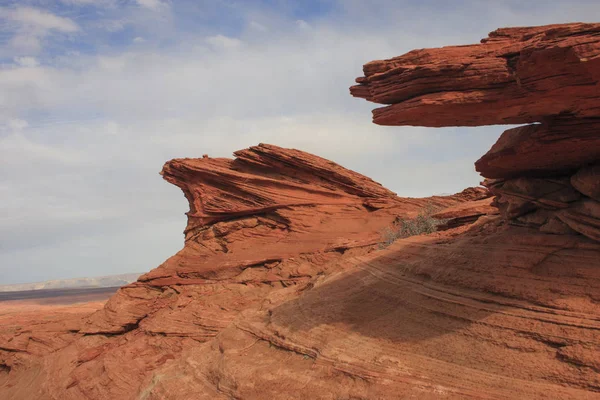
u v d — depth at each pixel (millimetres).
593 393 6988
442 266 11242
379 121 9930
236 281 29062
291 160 35688
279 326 12773
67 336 29328
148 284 30984
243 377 10625
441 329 9500
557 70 7316
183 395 11398
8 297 114875
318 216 33438
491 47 8859
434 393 8102
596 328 7590
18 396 25453
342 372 9508
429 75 8836
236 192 34750
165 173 37625
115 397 22203
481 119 9367
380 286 12625
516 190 11055
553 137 8883
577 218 9312
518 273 9305
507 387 7633
